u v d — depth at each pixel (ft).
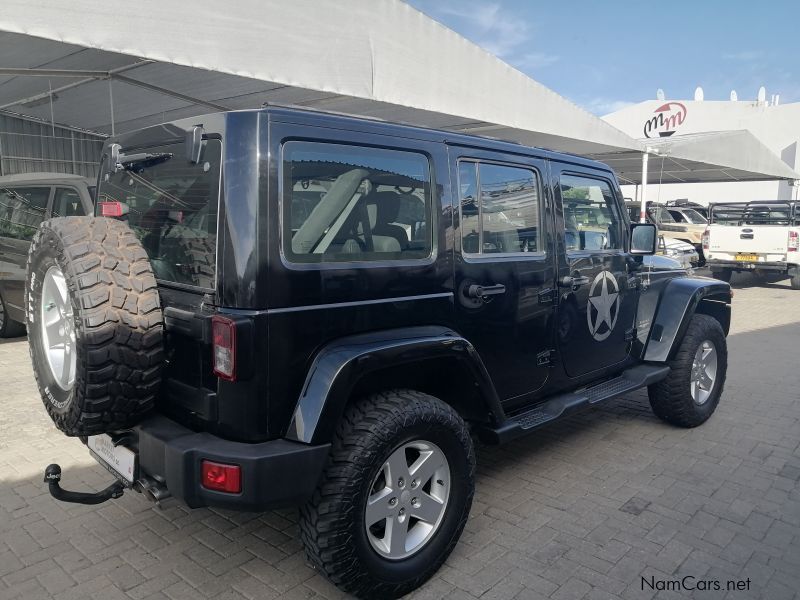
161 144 9.15
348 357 7.99
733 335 28.50
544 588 9.17
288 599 8.86
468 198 10.25
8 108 32.14
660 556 10.04
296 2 19.34
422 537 9.09
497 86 27.55
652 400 15.61
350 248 8.55
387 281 8.87
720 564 9.84
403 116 29.27
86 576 9.34
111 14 15.31
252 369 7.55
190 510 11.37
